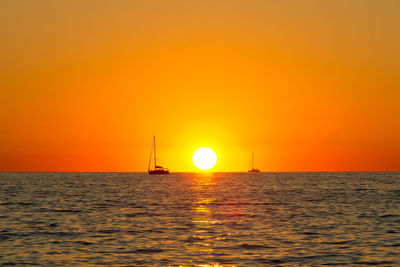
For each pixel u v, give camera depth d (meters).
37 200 97.31
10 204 86.81
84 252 39.56
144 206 82.56
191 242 44.12
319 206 82.31
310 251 39.81
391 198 103.62
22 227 54.25
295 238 46.22
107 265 34.97
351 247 41.47
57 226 55.09
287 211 73.06
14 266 34.72
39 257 37.69
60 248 41.31
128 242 44.16
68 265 35.00
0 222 58.88
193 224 57.03
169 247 41.66
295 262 35.81
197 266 34.69
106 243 43.62
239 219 62.12
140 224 57.03
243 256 37.88
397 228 53.06
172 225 56.06
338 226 54.94
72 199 100.50
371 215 67.00
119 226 55.16
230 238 46.28
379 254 38.50
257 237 46.94
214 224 57.00
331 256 37.81
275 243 43.56
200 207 80.44
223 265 34.97
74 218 63.47
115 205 84.69
